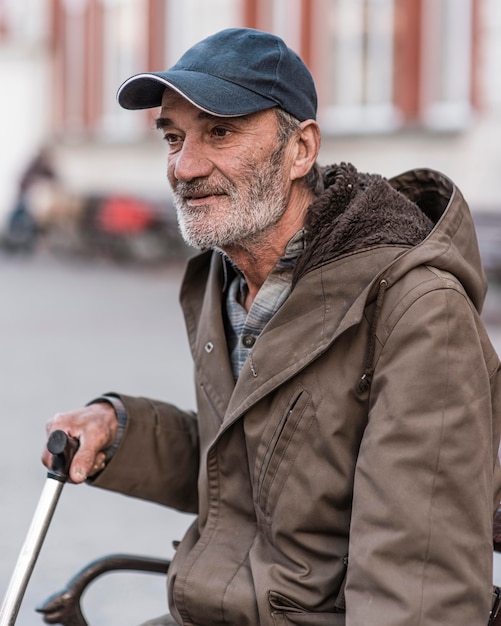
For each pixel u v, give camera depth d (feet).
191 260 13.44
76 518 26.53
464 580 10.22
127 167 89.51
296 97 11.83
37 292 71.82
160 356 48.29
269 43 11.78
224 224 11.78
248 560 11.71
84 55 94.27
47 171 93.40
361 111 72.38
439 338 10.64
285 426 11.34
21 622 20.65
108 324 58.03
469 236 11.59
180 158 11.84
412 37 69.31
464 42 66.39
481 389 10.71
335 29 73.67
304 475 11.27
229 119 11.68
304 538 11.34
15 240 93.25
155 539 25.16
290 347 11.39
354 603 10.32
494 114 64.64
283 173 11.93
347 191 11.83
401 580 10.20
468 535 10.34
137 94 12.26
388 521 10.37
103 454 13.16
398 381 10.68
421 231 11.62
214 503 12.15
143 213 85.56
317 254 11.57
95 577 12.94
